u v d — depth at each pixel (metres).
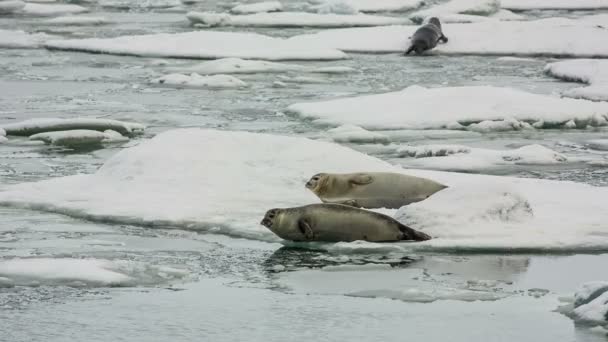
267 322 29.61
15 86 86.50
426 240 37.16
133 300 31.52
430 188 41.38
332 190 41.41
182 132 48.84
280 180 44.53
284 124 68.50
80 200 43.38
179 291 32.44
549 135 66.12
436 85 87.88
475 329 28.95
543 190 44.88
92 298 31.67
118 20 141.88
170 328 29.09
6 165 53.88
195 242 38.06
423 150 58.47
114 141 62.19
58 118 66.00
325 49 107.56
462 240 37.06
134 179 45.16
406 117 68.94
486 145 62.69
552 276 33.78
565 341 27.95
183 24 135.12
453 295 31.84
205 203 42.19
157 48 108.25
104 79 91.00
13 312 30.34
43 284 32.84
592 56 105.81
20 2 150.12
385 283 33.12
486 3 141.75
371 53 109.69
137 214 41.03
